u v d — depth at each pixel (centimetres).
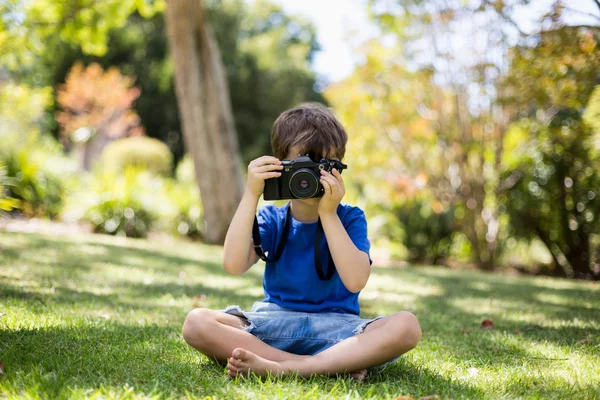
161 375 184
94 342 223
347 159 1014
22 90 1038
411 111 944
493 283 568
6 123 1049
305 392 172
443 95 895
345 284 206
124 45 2230
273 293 218
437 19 827
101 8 876
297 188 204
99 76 1927
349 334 201
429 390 182
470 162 952
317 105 235
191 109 881
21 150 925
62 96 1931
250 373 185
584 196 796
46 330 234
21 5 815
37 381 168
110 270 462
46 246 564
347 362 190
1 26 779
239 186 900
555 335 284
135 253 596
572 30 451
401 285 520
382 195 1033
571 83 507
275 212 224
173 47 877
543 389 183
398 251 949
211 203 887
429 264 955
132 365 193
